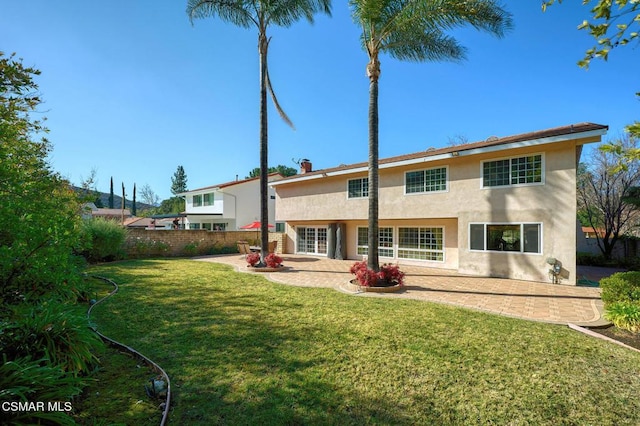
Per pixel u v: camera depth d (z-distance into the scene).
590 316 7.26
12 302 4.47
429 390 3.96
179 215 37.03
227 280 11.76
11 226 4.04
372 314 7.27
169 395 3.60
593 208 21.36
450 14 9.75
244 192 35.75
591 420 3.40
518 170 12.61
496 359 4.86
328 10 14.01
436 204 15.02
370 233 10.74
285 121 16.70
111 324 6.31
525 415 3.48
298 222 23.67
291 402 3.64
